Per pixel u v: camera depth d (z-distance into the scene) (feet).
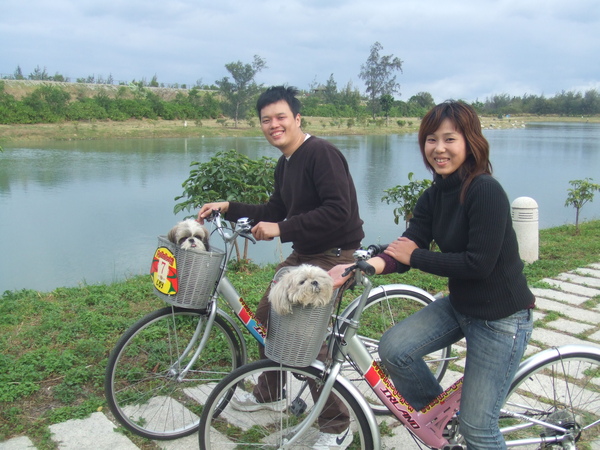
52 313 15.12
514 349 7.02
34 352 12.37
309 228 8.72
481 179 6.72
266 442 8.83
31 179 45.96
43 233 28.35
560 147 94.27
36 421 9.83
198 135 123.85
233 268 21.89
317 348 7.06
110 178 47.19
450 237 7.13
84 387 11.09
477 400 7.09
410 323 7.86
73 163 58.34
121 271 22.41
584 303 17.30
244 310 9.30
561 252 24.61
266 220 10.50
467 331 7.36
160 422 9.78
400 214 24.45
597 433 9.14
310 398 9.87
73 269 22.66
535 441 8.00
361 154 77.41
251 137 124.57
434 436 7.80
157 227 29.94
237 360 9.78
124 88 175.42
